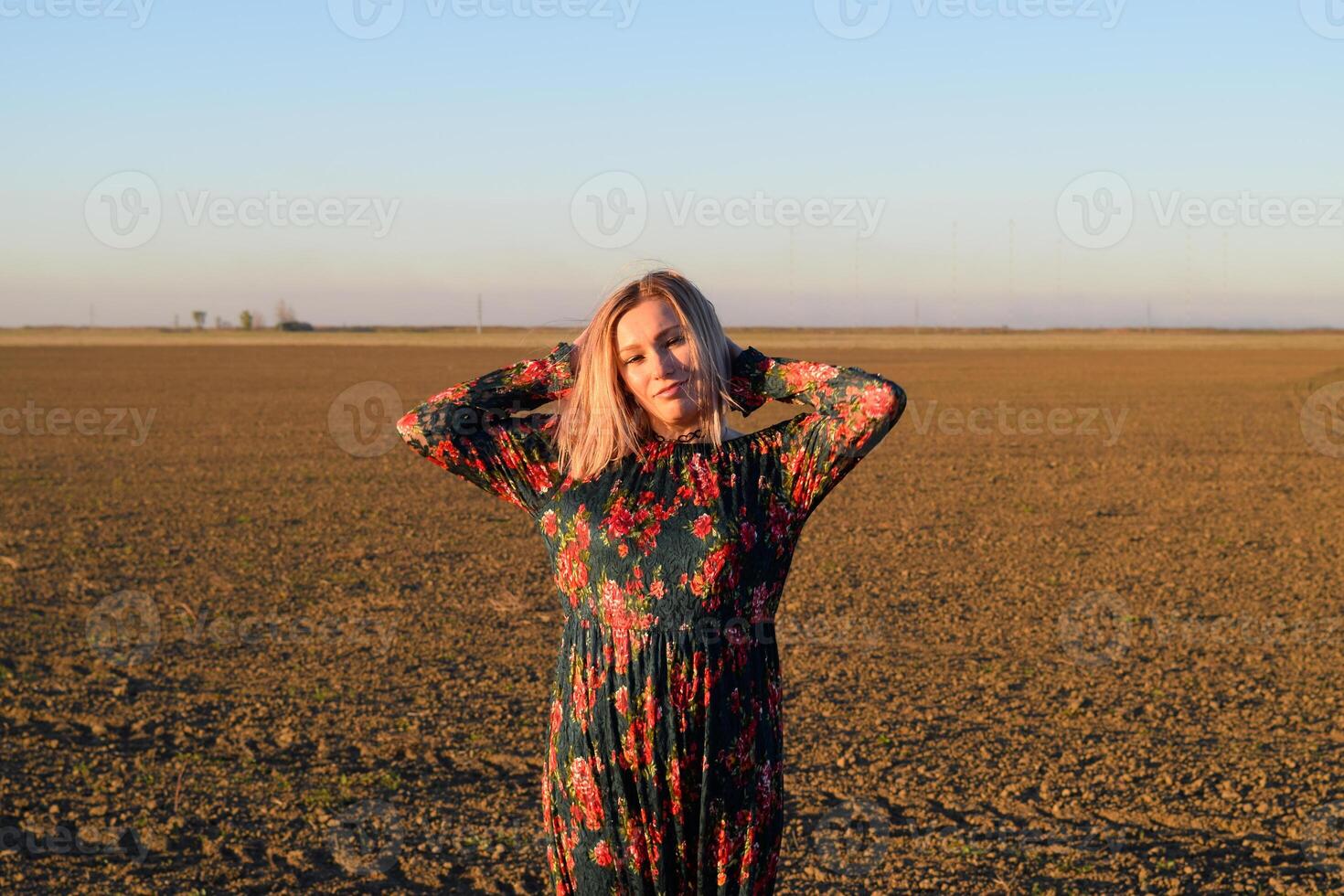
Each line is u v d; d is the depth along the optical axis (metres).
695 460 2.70
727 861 2.70
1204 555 12.69
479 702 7.49
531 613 10.05
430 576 11.69
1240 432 26.45
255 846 5.27
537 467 2.82
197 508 16.20
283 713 7.24
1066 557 12.55
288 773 6.19
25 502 16.70
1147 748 6.58
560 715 2.77
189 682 7.94
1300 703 7.45
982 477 19.14
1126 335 140.25
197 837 5.36
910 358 65.69
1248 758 6.41
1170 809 5.67
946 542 13.43
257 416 30.81
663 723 2.64
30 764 6.29
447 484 18.78
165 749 6.56
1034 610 10.08
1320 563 12.21
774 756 2.73
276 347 83.38
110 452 23.03
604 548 2.66
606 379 2.72
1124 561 12.32
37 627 9.48
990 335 137.12
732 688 2.66
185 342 95.00
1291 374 49.16
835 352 74.94
